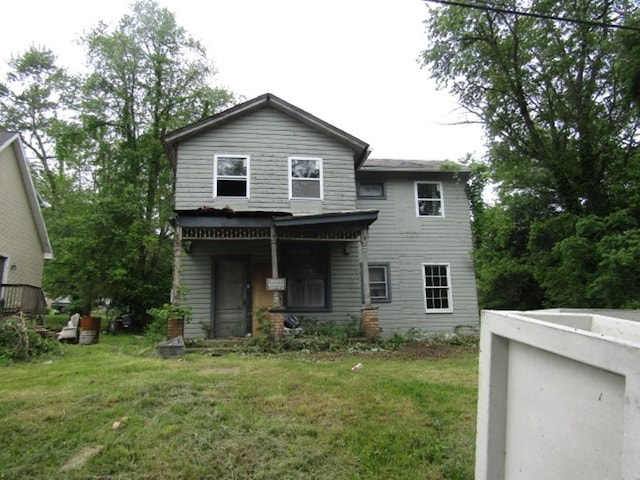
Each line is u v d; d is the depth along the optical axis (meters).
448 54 13.65
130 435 3.94
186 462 3.45
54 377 6.35
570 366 1.52
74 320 13.94
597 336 1.34
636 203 11.61
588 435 1.40
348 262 12.35
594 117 13.06
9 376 6.57
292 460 3.47
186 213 10.09
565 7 12.03
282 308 9.80
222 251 11.76
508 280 15.64
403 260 13.48
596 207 12.66
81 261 17.89
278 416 4.38
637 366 1.17
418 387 5.45
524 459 1.77
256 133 12.31
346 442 3.79
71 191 25.14
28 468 3.44
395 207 13.80
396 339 10.90
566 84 13.12
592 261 11.59
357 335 10.59
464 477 3.19
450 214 14.06
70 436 3.98
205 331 11.10
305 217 10.29
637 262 9.52
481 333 2.15
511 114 13.89
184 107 22.11
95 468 3.40
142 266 19.83
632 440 1.16
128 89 21.72
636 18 10.90
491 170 14.45
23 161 16.73
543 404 1.67
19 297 14.42
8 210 15.90
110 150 21.75
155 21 21.84
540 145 13.59
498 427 1.96
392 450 3.64
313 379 5.88
